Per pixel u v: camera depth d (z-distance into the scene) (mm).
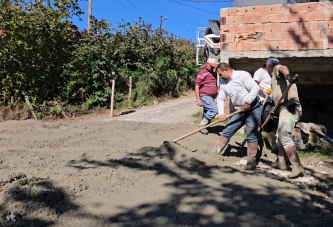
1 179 4254
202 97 8094
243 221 3641
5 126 8336
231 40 8703
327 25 8250
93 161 5340
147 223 3480
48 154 5809
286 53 8445
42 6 12938
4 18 11938
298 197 4430
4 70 12398
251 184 4695
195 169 5141
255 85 5727
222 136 6219
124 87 17172
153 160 5398
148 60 19781
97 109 14891
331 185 5406
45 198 3758
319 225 3791
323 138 8812
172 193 4188
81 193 3992
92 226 3402
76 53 15000
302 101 13547
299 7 8367
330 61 9117
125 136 7395
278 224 3654
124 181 4414
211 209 3834
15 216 3473
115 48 18516
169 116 12641
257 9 8555
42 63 13227
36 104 13047
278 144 5973
